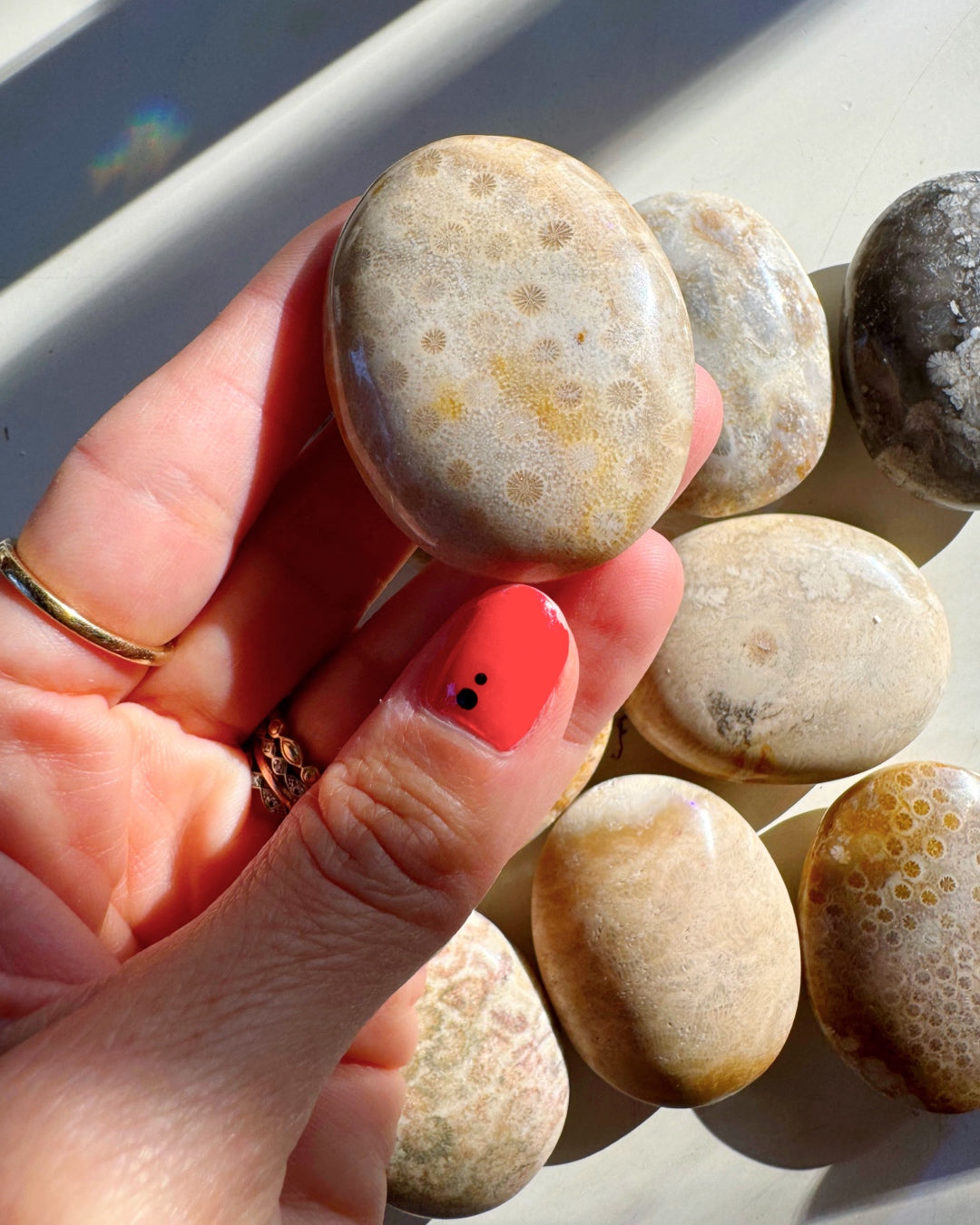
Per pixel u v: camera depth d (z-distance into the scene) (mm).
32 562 162
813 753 205
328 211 224
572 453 142
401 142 225
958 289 203
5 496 223
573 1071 221
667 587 168
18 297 222
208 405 165
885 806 209
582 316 143
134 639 167
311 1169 154
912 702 206
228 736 181
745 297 206
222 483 167
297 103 225
